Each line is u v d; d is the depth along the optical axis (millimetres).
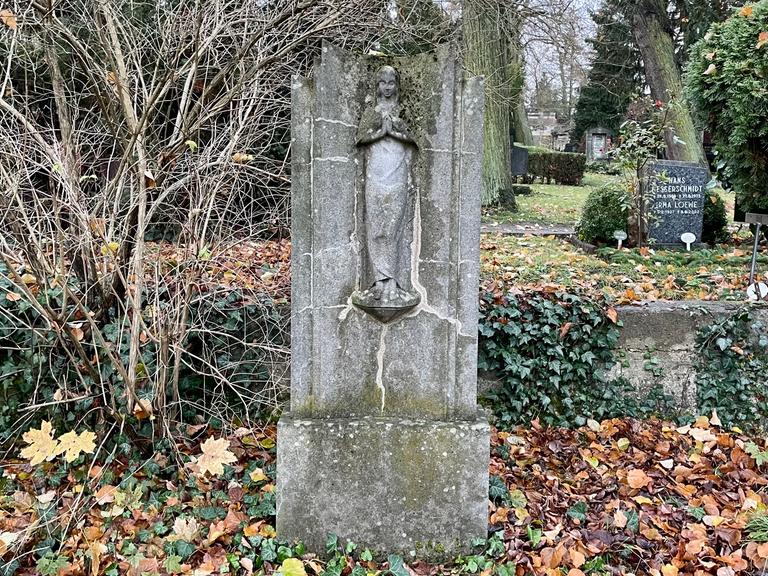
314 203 2812
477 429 2869
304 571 2732
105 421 3695
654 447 4191
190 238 3600
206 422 4098
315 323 2887
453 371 2930
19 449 3904
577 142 30812
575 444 4258
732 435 4449
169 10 4125
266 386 4035
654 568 2889
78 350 3404
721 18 16547
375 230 2777
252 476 3488
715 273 5762
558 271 5762
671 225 7367
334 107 2746
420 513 2922
